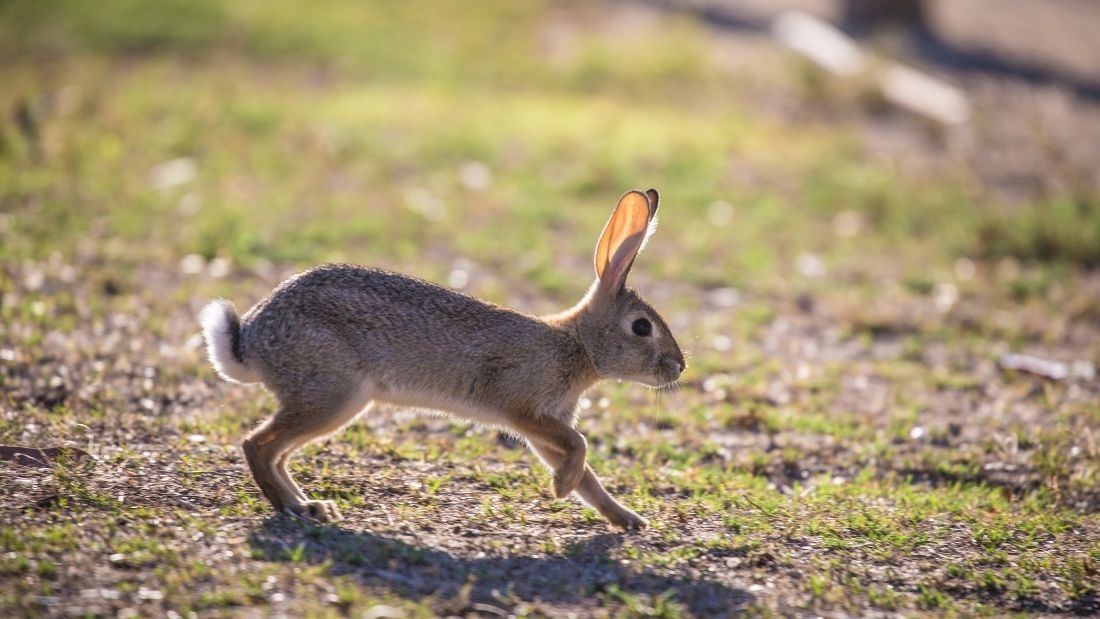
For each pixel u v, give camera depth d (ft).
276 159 63.31
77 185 56.34
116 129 66.28
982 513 29.58
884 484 32.01
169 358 37.17
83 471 27.58
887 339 45.80
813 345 44.57
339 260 49.29
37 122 65.46
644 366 29.27
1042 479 32.73
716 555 26.11
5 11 93.61
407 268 49.14
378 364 26.99
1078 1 135.03
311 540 24.82
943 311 49.21
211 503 26.63
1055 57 106.32
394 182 61.52
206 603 21.56
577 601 23.18
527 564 24.80
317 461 30.09
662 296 48.98
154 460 28.78
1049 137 79.61
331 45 91.71
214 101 72.79
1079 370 43.01
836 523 28.19
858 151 73.92
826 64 92.58
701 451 33.83
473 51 94.27
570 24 106.32
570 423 29.50
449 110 75.61
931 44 106.01
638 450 33.37
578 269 51.26
